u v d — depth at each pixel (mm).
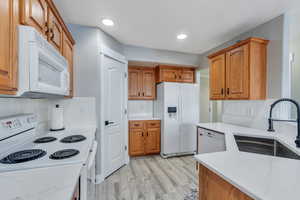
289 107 1867
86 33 2184
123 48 2900
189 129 3383
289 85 1876
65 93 1487
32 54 854
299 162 875
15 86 812
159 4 1683
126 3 1664
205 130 2318
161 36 2531
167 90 3230
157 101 3580
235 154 1015
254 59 1952
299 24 2029
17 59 826
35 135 1569
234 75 2145
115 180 2301
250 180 674
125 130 2873
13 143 1181
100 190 2041
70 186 678
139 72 3521
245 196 648
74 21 2049
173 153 3273
